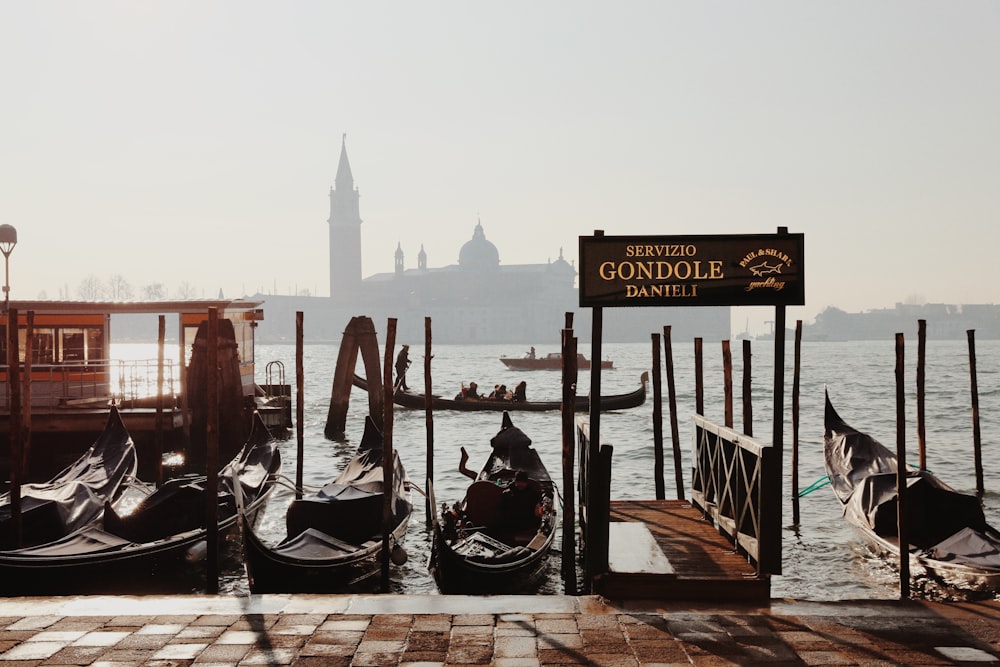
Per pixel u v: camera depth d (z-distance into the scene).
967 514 13.93
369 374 32.66
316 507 13.78
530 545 12.98
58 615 7.39
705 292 8.70
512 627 7.12
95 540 13.10
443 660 6.42
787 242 8.63
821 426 37.94
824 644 6.73
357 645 6.71
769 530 8.02
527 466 17.70
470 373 94.19
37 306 25.69
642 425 38.50
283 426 30.70
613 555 8.46
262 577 11.88
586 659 6.43
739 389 64.12
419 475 25.11
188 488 14.40
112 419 20.88
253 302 30.98
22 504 14.85
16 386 14.98
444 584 12.07
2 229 25.77
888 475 15.39
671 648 6.65
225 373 25.50
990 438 32.59
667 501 13.75
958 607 7.58
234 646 6.69
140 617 7.35
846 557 14.67
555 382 77.25
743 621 7.27
